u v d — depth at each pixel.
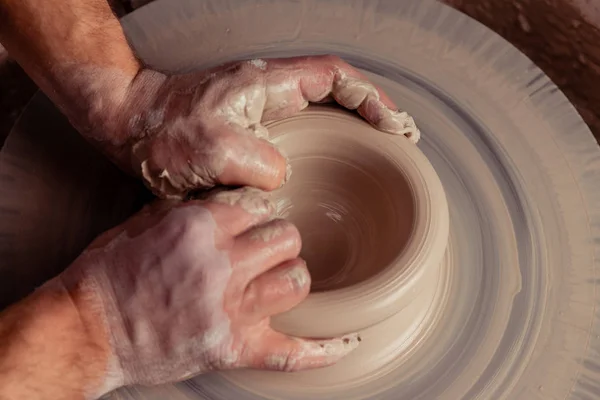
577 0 1.64
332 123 1.15
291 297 0.94
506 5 1.78
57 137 1.29
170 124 1.04
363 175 1.17
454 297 1.13
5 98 1.81
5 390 0.90
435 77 1.37
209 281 0.92
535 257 1.17
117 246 0.98
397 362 1.07
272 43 1.43
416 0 1.46
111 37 1.15
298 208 1.26
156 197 1.12
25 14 1.12
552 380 1.06
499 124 1.31
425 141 1.30
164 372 0.97
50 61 1.11
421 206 1.07
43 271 1.18
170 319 0.93
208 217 0.96
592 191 1.23
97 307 0.95
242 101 1.05
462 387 1.06
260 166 1.01
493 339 1.09
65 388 0.95
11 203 1.22
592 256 1.17
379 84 1.37
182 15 1.47
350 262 1.19
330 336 0.99
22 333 0.93
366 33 1.43
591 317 1.11
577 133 1.30
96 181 1.26
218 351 0.93
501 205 1.22
